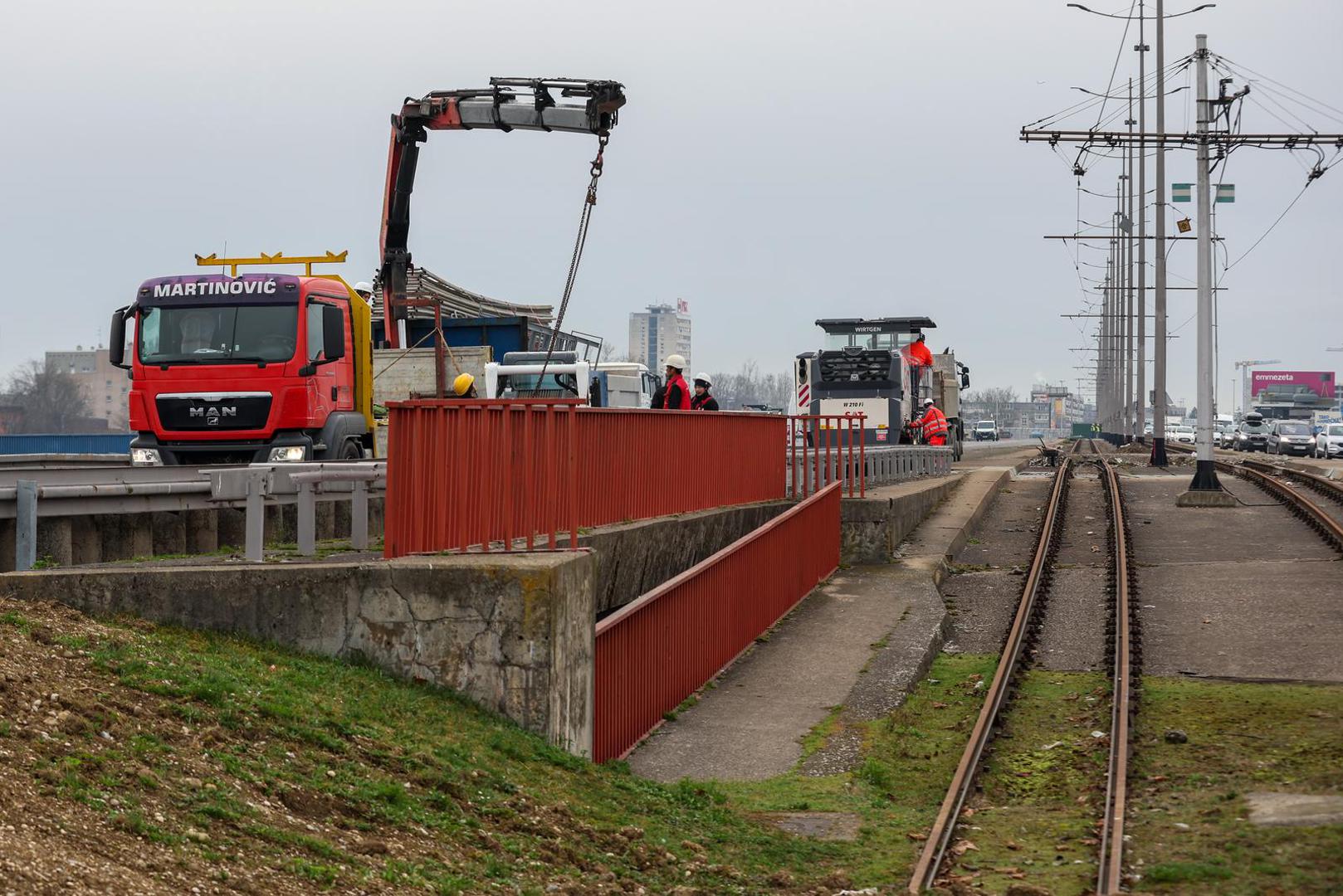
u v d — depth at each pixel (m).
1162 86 69.44
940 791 13.25
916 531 33.47
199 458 23.72
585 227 22.78
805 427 27.52
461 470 13.60
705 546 21.45
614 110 31.92
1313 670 18.41
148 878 7.29
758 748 14.96
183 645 11.67
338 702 11.35
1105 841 11.03
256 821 8.63
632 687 15.02
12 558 15.26
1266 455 83.25
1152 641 20.86
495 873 9.18
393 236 34.44
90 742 8.85
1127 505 40.50
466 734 11.66
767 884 10.27
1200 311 40.31
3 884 6.51
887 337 54.16
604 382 35.22
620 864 10.12
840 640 20.78
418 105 32.88
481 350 34.00
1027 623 21.83
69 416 140.88
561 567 12.61
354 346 25.38
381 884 8.35
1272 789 12.27
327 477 15.76
